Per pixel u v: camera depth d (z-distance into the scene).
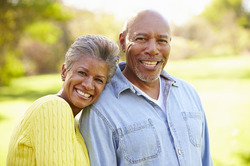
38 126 1.40
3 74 18.84
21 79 25.11
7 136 6.07
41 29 18.34
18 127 1.48
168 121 1.84
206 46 43.75
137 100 1.82
